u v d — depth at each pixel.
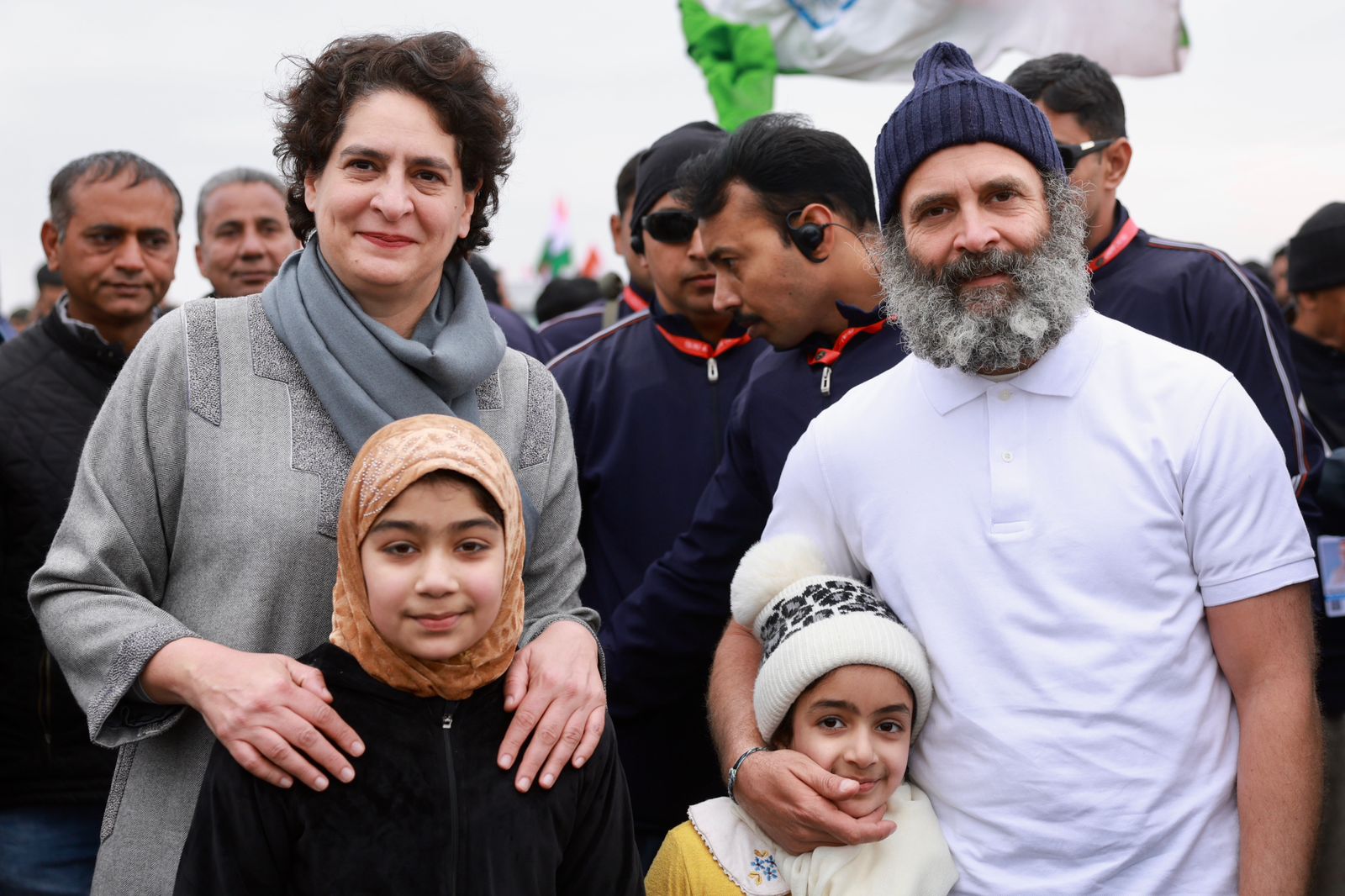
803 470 2.51
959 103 2.27
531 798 2.11
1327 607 3.66
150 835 2.22
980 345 2.21
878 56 5.13
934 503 2.29
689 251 3.42
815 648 2.27
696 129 3.79
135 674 2.10
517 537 2.15
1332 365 4.68
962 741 2.23
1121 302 3.48
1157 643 2.14
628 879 2.25
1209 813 2.13
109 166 3.85
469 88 2.41
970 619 2.24
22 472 3.40
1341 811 2.48
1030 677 2.17
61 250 3.85
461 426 2.13
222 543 2.24
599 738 2.22
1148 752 2.12
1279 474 2.19
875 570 2.38
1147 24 4.97
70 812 3.38
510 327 4.63
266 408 2.31
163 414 2.28
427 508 2.01
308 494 2.27
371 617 2.07
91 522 2.23
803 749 2.32
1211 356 3.39
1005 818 2.17
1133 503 2.17
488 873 2.04
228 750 2.05
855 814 2.26
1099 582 2.17
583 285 7.82
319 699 2.04
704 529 3.09
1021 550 2.20
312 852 2.00
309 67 2.40
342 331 2.33
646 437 3.53
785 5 5.19
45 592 2.23
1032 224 2.26
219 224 4.86
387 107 2.32
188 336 2.33
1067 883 2.12
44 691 3.34
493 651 2.12
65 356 3.58
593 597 3.55
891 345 2.90
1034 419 2.25
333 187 2.32
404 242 2.33
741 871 2.38
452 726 2.11
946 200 2.27
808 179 2.86
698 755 3.31
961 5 5.06
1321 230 4.61
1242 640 2.16
